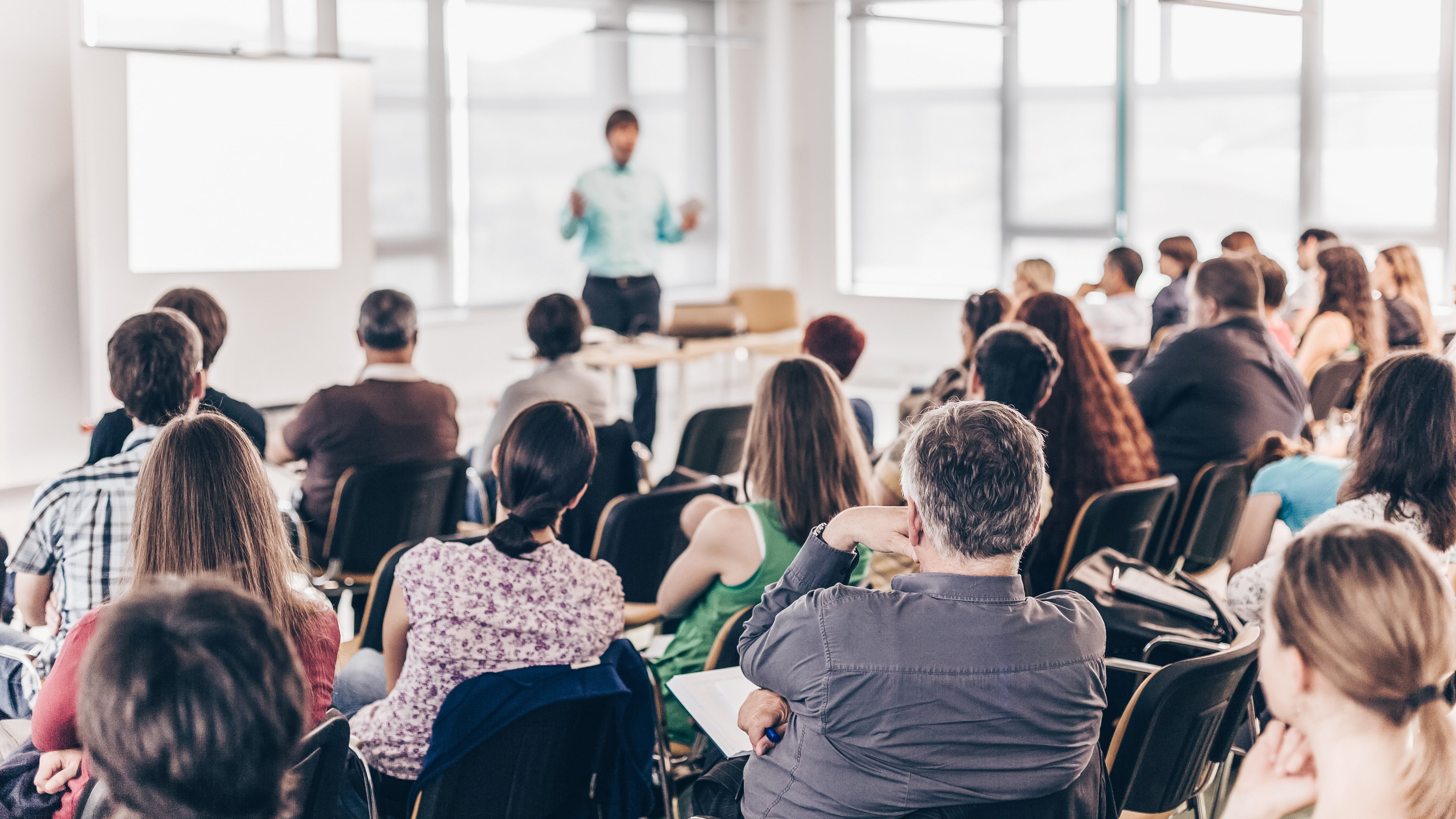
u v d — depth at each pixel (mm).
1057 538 3146
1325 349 5043
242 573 1830
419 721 2213
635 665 2281
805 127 10000
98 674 1057
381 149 7688
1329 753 1211
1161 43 8641
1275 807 1271
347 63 6488
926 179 9688
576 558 2254
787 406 2484
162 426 2660
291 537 3385
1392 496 2312
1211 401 3771
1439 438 2268
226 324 3709
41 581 2547
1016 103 9227
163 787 1046
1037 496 1633
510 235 8406
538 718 2096
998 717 1596
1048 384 3014
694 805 2072
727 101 9523
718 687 2121
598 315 7305
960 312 9430
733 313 7121
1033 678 1604
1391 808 1183
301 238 6410
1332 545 1222
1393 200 7949
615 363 6434
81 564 2465
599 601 2252
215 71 6027
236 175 6145
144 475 1844
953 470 1617
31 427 5777
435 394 3914
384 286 7789
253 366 6312
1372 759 1188
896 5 9594
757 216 9836
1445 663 1179
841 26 9781
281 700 1084
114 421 3031
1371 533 1226
